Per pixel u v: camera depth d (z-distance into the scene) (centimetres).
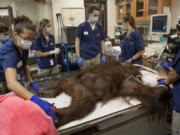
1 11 434
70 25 486
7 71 135
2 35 225
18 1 476
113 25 566
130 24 292
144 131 175
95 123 134
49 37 350
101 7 546
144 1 420
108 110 144
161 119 182
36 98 125
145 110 162
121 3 508
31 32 139
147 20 421
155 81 191
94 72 175
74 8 487
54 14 481
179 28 191
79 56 307
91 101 146
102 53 324
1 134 103
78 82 171
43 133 107
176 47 173
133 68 206
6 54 142
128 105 151
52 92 174
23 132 104
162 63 211
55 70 367
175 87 172
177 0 380
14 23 143
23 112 109
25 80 178
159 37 391
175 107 172
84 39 304
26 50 158
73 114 133
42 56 342
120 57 318
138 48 287
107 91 159
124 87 168
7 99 119
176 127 177
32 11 495
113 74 171
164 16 343
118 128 157
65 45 457
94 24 303
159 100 167
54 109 131
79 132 146
